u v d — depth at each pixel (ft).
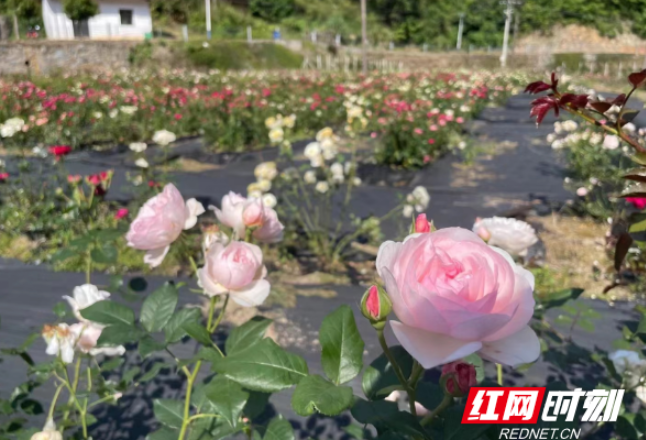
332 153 15.34
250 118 34.50
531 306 2.11
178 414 4.69
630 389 4.86
